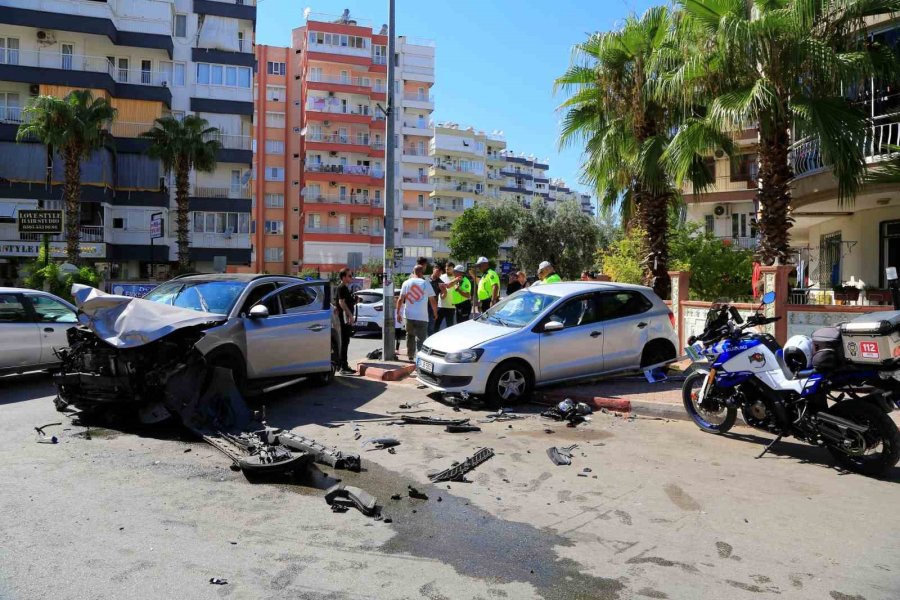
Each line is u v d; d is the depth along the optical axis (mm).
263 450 6082
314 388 10242
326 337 10031
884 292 14914
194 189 40938
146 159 37406
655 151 13820
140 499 5059
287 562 3971
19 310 10266
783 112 11109
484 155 98312
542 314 9344
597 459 6461
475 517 4816
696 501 5242
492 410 8789
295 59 63812
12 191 34000
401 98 67500
